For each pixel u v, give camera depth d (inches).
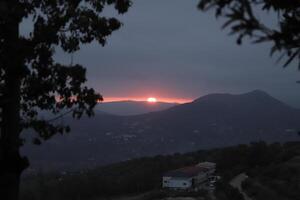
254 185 2679.6
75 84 562.3
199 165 4025.6
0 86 489.7
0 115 501.7
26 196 2933.1
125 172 4097.0
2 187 482.9
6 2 420.2
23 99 549.0
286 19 189.6
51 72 545.0
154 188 3614.7
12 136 494.0
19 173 494.6
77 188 3280.0
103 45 561.0
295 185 2357.3
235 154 4185.5
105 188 3427.7
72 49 542.0
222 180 3186.5
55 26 509.7
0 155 489.1
